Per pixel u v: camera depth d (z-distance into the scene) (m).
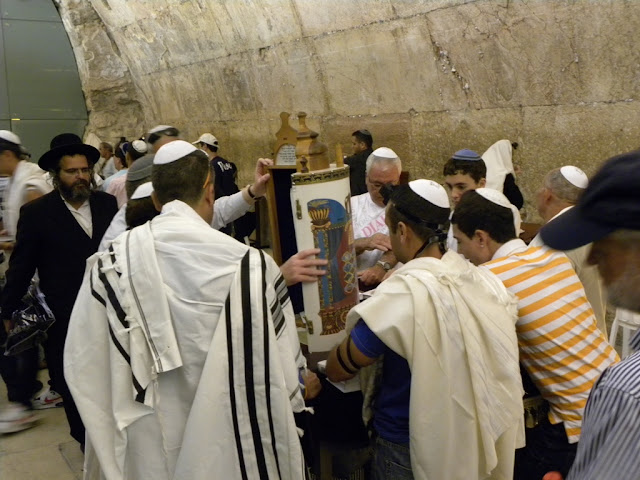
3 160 4.08
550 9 4.61
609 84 4.46
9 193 4.06
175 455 1.88
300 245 2.16
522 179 5.27
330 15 6.59
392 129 6.51
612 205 1.02
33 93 12.26
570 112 4.78
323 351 2.21
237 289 1.83
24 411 4.24
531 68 4.94
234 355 1.82
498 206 2.27
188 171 2.02
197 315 1.83
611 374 1.04
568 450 2.14
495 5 4.96
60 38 12.27
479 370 1.84
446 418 1.83
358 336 1.94
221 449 1.83
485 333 1.87
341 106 7.17
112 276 1.89
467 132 5.70
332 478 2.46
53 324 3.37
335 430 2.40
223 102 9.59
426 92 5.98
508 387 1.89
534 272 2.14
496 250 2.28
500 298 1.98
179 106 11.06
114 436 1.91
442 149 5.99
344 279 2.18
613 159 1.06
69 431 4.20
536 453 2.21
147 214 2.60
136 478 1.90
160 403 1.87
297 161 2.13
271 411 1.84
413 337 1.83
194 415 1.80
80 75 12.45
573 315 2.13
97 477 2.09
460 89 5.63
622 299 1.05
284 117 2.61
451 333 1.84
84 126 12.68
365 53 6.45
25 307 3.37
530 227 4.61
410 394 1.87
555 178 2.74
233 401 1.83
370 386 2.09
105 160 9.86
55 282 3.36
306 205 2.11
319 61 7.13
